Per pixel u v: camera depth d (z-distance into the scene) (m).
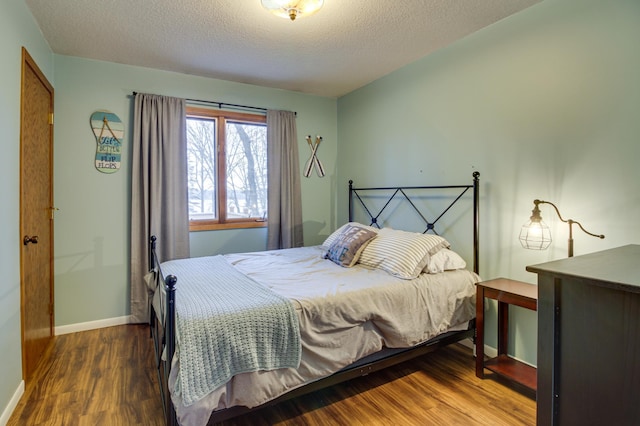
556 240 2.18
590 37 2.00
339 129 4.34
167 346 1.49
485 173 2.60
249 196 3.89
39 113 2.55
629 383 0.91
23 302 2.10
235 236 3.79
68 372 2.33
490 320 2.56
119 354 2.61
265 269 2.56
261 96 3.88
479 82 2.61
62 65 2.98
